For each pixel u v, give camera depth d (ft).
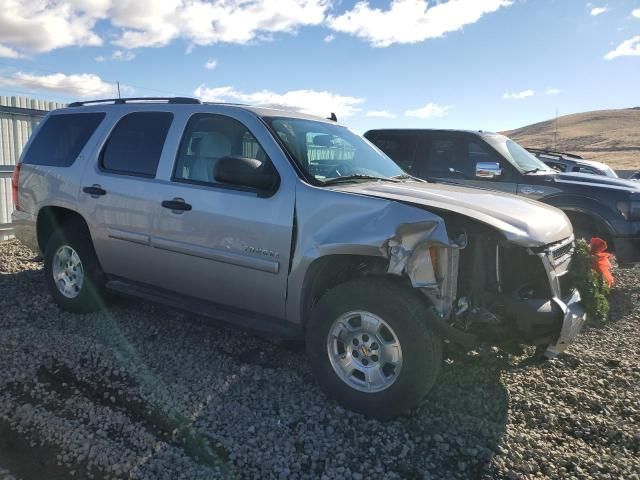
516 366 11.60
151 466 9.36
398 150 26.32
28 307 17.29
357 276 12.27
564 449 10.35
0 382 12.21
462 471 9.62
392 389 10.65
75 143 16.65
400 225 10.57
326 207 11.50
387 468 9.62
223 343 14.73
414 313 10.44
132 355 13.76
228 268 12.86
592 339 16.12
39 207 17.02
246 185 12.19
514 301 10.87
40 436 10.27
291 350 14.34
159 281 14.58
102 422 10.66
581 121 466.70
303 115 15.12
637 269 24.79
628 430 10.93
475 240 11.27
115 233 15.02
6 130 33.86
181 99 15.07
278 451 9.93
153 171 14.46
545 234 11.35
